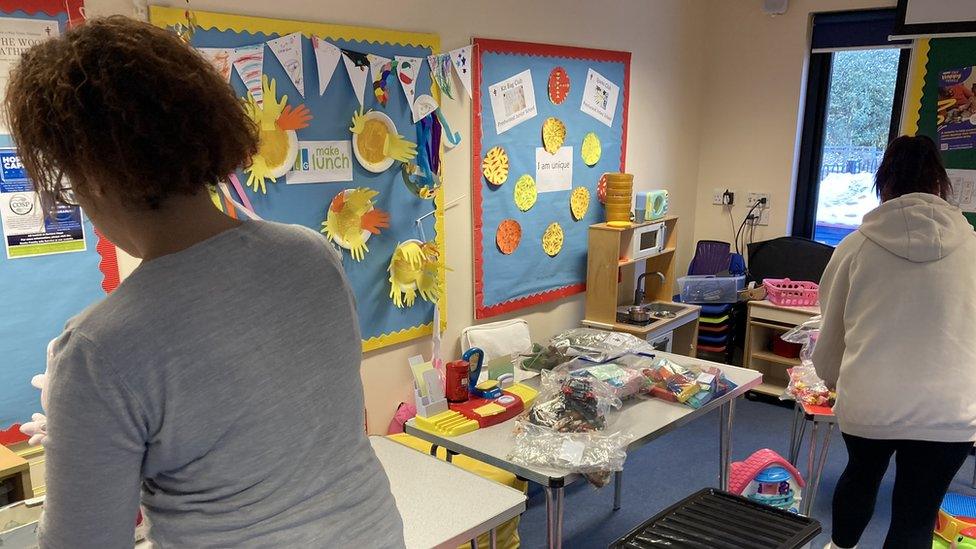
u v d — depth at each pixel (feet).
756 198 14.16
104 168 2.32
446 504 5.41
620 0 11.75
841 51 13.05
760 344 13.29
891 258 6.32
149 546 2.82
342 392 2.93
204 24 6.63
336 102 7.82
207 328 2.47
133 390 2.31
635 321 11.56
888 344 6.22
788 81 13.41
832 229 14.05
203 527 2.62
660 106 13.23
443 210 9.27
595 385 7.20
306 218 7.73
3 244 5.75
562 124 10.91
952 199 11.78
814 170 13.85
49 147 2.31
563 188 11.16
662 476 10.42
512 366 8.14
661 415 7.18
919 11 11.48
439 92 8.92
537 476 5.93
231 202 6.98
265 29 7.09
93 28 2.38
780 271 13.44
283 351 2.68
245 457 2.60
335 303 2.93
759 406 13.05
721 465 8.53
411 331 9.07
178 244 2.58
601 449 6.23
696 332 12.87
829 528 8.86
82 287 6.24
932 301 6.11
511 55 9.85
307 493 2.76
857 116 13.28
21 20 5.61
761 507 5.42
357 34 7.91
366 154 8.20
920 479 6.25
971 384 6.04
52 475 2.35
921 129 12.00
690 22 13.62
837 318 6.91
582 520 9.23
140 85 2.29
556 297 11.39
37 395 6.08
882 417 6.20
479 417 6.93
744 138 14.16
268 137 7.25
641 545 4.94
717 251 14.06
